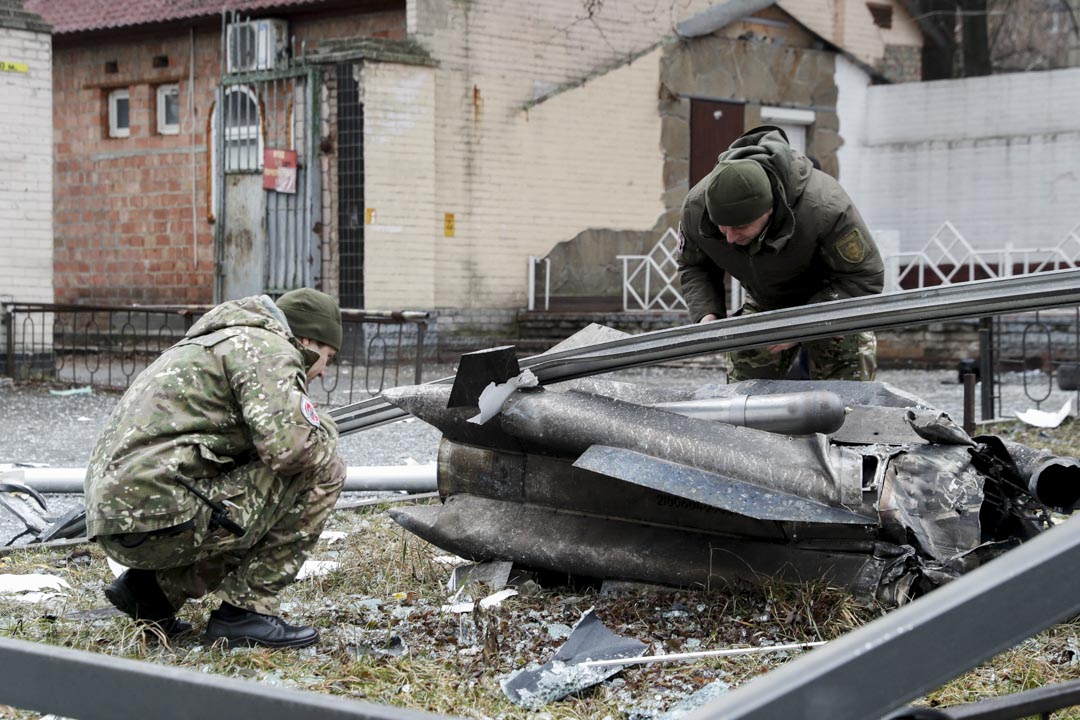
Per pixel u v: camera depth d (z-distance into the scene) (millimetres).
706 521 4008
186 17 16500
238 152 16109
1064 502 3951
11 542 5352
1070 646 3469
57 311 12836
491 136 16547
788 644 3434
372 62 15344
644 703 3076
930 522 3742
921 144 19672
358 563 4734
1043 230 18922
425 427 9867
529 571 4375
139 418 3387
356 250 15492
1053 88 18734
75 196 18234
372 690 3168
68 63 18125
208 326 3531
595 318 16266
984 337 9477
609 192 17609
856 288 5023
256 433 3371
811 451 3738
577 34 17125
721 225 4695
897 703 1529
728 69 18516
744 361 5512
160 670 1901
